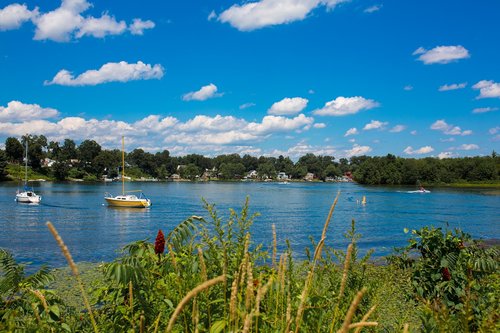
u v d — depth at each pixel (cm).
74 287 991
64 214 5428
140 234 3672
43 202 7269
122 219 4916
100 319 346
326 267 363
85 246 3014
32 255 2634
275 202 8075
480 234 3769
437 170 16450
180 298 289
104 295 392
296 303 287
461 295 451
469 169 16512
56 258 2520
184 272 329
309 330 282
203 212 5797
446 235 562
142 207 6575
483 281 494
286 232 3634
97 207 6450
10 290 394
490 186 15612
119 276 304
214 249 354
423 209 6588
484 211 6266
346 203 7938
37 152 17450
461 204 7662
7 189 10806
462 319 298
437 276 517
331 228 4094
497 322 297
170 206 6856
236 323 212
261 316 268
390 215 5653
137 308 330
